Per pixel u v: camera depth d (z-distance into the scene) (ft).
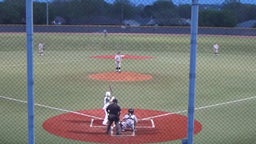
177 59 130.52
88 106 62.54
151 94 73.67
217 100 68.95
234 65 117.80
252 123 53.42
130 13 220.84
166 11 212.02
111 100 46.98
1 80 87.56
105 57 135.03
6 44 167.63
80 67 110.63
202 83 86.99
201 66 115.65
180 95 72.90
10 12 208.74
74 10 222.07
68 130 48.32
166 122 52.49
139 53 148.36
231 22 209.56
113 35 220.02
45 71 102.22
